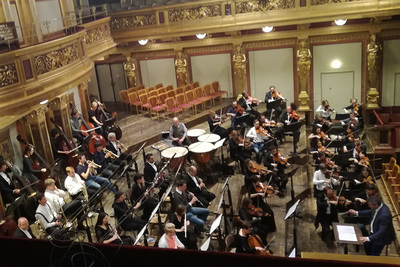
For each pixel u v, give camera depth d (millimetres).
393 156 14031
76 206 8914
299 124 12047
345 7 14320
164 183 9750
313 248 9141
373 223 7770
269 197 10742
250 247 7539
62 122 11664
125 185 10688
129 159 11188
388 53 15742
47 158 10812
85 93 13984
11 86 9125
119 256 5113
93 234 8531
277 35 15844
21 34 11203
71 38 11141
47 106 11477
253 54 16703
